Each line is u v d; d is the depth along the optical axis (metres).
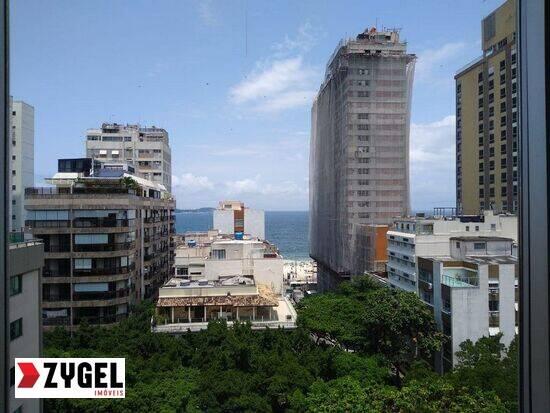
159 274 56.78
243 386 25.03
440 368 34.88
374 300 37.09
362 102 73.00
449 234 48.72
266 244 58.78
